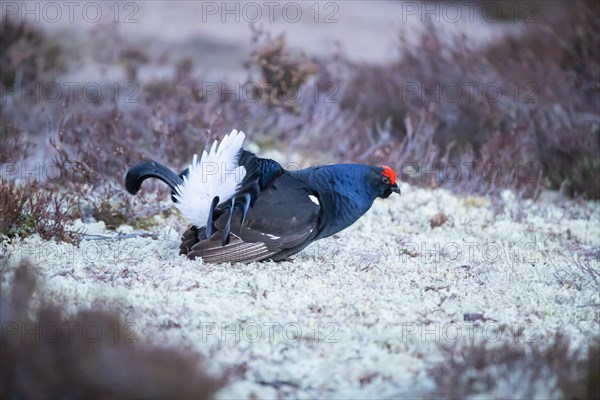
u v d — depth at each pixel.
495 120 17.23
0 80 19.36
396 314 8.62
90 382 6.32
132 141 14.42
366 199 10.41
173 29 27.36
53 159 13.87
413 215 13.12
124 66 21.09
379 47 26.84
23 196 11.09
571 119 16.84
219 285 9.16
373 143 15.62
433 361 7.58
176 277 9.34
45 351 6.51
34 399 6.36
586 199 15.50
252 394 7.02
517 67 18.84
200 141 14.54
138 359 6.46
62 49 22.44
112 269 9.64
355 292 9.16
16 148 14.16
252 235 9.80
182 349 7.38
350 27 29.92
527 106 17.52
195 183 9.80
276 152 15.80
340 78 19.03
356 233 12.16
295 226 9.89
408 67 19.67
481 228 12.86
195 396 6.45
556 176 16.06
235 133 9.98
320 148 16.39
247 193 9.59
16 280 7.59
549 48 19.94
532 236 12.55
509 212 13.83
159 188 12.63
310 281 9.38
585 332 8.29
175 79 18.75
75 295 8.54
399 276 9.86
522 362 7.11
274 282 9.30
